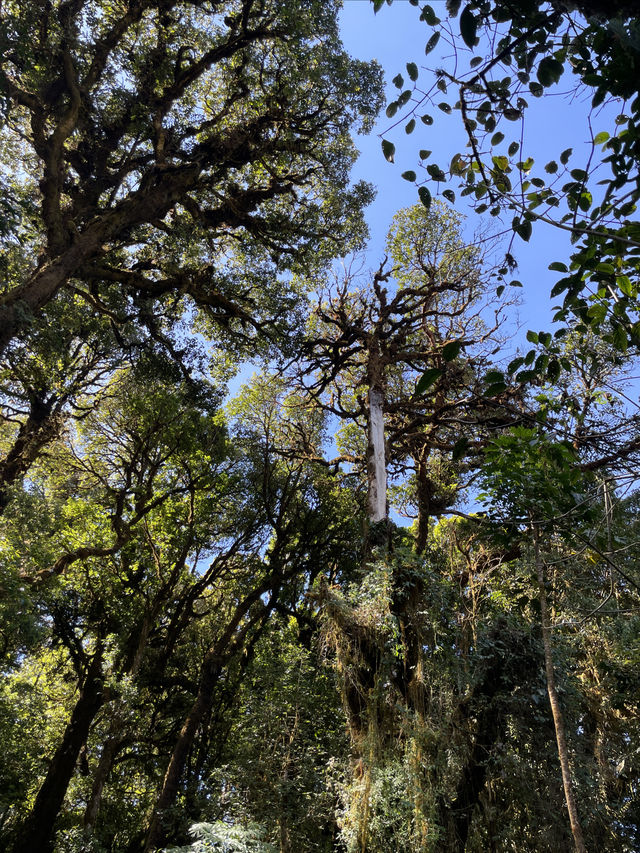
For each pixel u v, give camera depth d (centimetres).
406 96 418
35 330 1356
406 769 898
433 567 1202
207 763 1742
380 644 1016
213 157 1520
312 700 1436
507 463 618
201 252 1666
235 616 1755
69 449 1958
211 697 1630
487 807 1016
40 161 1512
